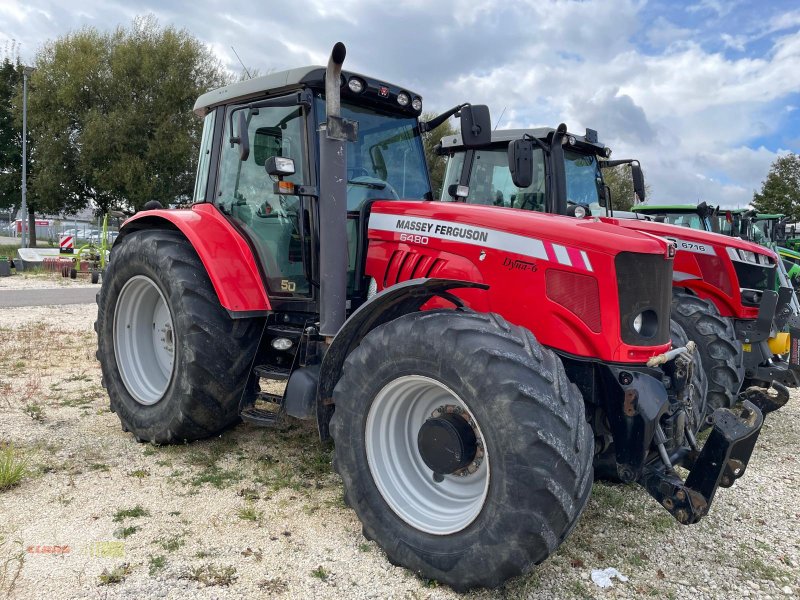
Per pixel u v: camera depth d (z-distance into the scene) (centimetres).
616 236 275
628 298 270
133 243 395
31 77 2334
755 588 262
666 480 262
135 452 372
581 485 232
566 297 276
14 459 346
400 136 387
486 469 245
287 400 318
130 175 2181
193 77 2342
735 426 255
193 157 2331
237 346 362
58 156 2303
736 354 459
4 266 1537
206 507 305
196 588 237
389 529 265
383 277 339
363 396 274
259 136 370
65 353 634
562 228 283
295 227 354
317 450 388
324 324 314
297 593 239
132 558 255
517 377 232
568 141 618
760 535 311
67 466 344
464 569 240
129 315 411
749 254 525
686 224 909
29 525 277
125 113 2238
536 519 225
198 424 367
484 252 299
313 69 339
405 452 283
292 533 285
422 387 272
